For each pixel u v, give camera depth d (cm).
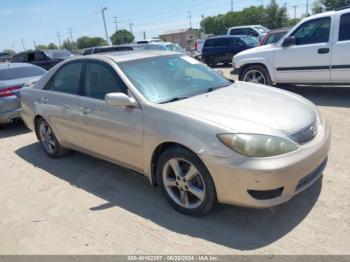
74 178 462
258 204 295
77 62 461
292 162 290
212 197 317
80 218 362
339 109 668
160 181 358
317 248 281
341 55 700
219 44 1869
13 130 773
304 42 760
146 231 327
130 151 380
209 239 306
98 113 405
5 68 797
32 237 338
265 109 338
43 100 509
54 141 526
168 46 1956
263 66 838
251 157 287
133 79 386
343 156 446
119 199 392
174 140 324
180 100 365
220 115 320
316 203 342
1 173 510
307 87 895
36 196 423
